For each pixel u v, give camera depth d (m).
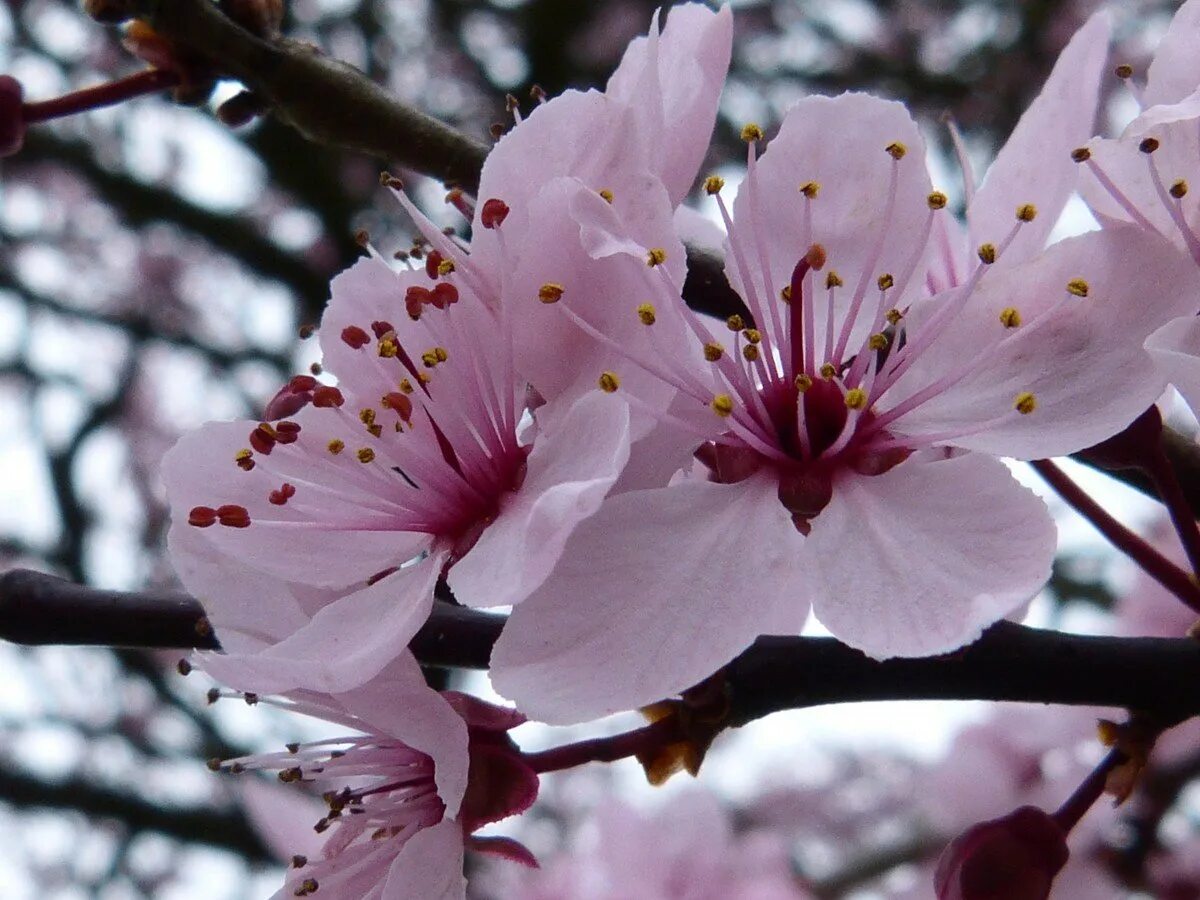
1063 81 0.10
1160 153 0.10
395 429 0.10
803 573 0.09
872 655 0.09
